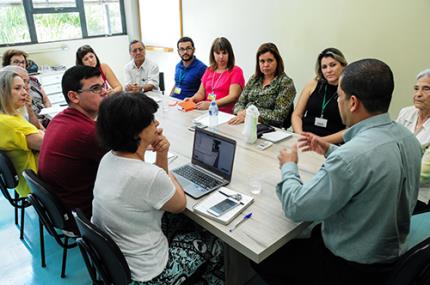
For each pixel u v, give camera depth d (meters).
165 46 5.42
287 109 2.74
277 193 1.33
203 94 3.44
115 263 1.21
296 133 2.30
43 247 2.11
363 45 3.21
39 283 2.00
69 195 1.71
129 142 1.20
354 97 1.12
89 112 1.72
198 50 4.88
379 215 1.12
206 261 1.50
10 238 2.40
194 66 3.68
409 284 1.09
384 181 1.08
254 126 2.06
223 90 3.25
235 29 4.28
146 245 1.27
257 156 1.93
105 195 1.21
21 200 2.29
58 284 1.99
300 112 2.64
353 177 1.08
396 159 1.09
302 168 1.74
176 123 2.54
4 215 2.68
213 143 1.69
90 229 1.19
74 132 1.61
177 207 1.32
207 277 1.64
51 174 1.67
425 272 1.07
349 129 1.21
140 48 3.83
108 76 3.62
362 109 1.13
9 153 2.04
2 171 2.02
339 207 1.12
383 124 1.13
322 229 1.33
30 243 2.35
